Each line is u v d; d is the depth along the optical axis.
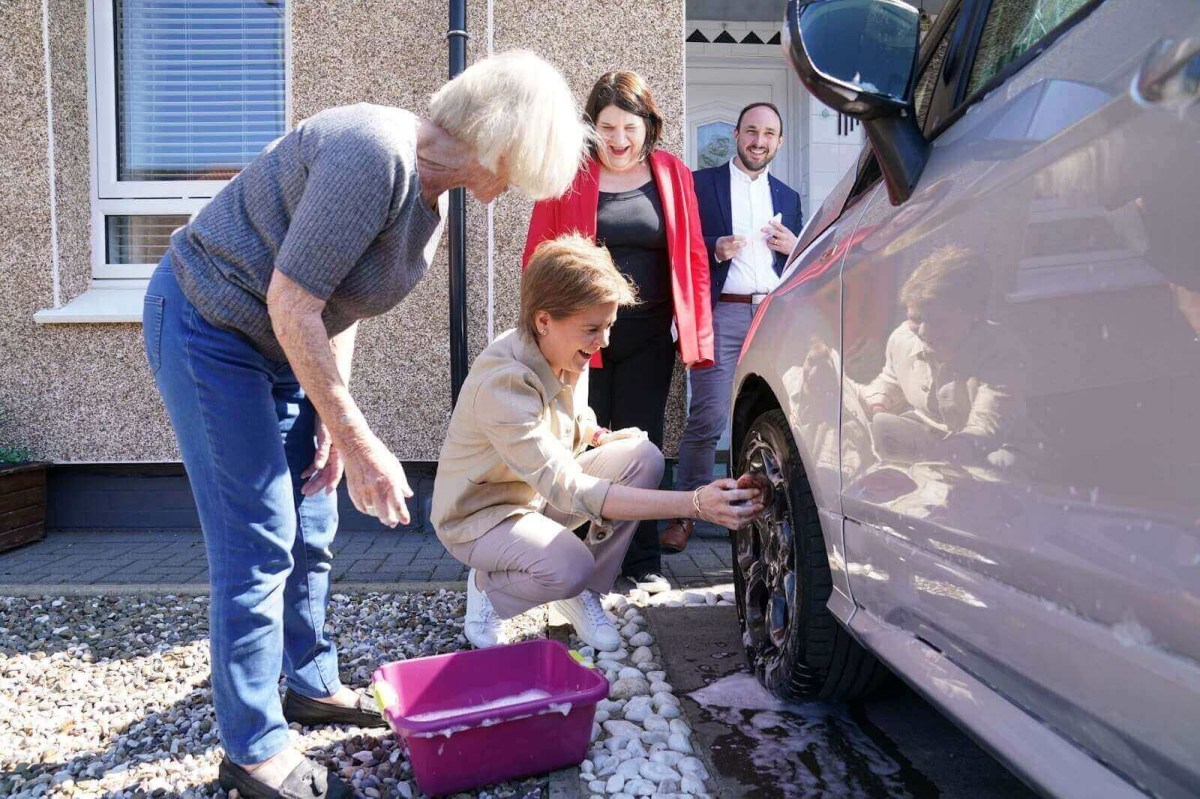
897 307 1.45
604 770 2.00
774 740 2.13
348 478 1.69
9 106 4.52
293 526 1.88
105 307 4.60
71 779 2.04
